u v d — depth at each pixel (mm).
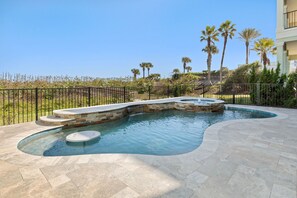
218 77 24375
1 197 1639
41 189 1771
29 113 6633
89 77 11320
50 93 8078
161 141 3902
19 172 2121
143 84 13266
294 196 1644
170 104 8219
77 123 4914
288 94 7629
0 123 5281
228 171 2123
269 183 1859
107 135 4344
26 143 3557
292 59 11758
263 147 2920
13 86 8227
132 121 5918
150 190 1748
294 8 9805
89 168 2221
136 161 2416
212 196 1650
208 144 3068
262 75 8750
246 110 7566
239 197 1635
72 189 1769
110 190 1751
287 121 4867
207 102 7898
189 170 2154
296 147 2916
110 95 9633
